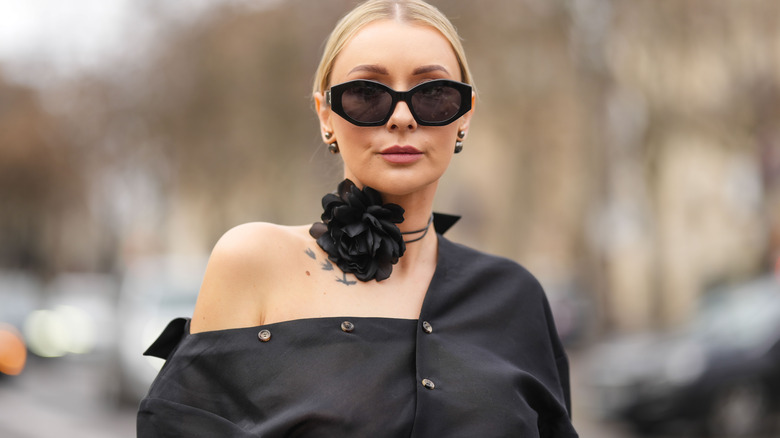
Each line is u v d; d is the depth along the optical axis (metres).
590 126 18.20
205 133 26.47
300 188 26.88
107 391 12.41
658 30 17.19
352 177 2.21
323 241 2.12
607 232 18.92
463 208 30.66
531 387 2.20
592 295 18.94
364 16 2.16
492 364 2.13
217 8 26.11
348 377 1.99
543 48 17.92
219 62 25.56
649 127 17.92
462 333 2.17
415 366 2.06
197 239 39.72
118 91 27.92
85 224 47.50
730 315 10.58
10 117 37.56
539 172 20.73
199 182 28.42
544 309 2.42
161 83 26.70
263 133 25.61
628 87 17.98
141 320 11.57
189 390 1.99
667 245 23.64
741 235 21.89
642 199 19.80
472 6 18.00
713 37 17.17
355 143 2.12
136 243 42.03
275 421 1.94
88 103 29.42
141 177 31.55
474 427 2.03
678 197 23.64
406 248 2.22
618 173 19.08
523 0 17.73
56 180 39.12
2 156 38.00
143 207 36.31
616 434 10.56
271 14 25.05
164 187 30.48
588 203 18.83
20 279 22.84
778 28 17.09
